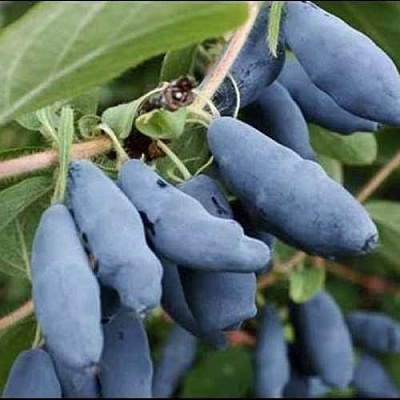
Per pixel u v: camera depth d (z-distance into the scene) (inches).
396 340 16.0
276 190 8.8
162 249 8.6
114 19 8.4
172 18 8.3
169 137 9.3
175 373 15.3
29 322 10.5
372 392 16.3
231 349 16.3
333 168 13.6
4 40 8.7
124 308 8.5
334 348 14.2
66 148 9.0
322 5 12.8
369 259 16.7
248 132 9.1
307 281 14.5
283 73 10.4
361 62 9.4
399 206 13.4
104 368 8.7
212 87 9.6
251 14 8.7
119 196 8.7
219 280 8.9
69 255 8.4
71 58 8.8
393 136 15.2
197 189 9.2
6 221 10.5
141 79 13.3
